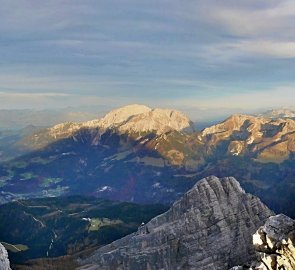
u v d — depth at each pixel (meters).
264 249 103.94
